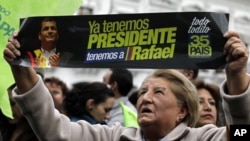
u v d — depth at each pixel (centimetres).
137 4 3959
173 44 564
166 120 612
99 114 941
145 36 573
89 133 654
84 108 938
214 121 875
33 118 633
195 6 4400
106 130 659
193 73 1080
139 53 573
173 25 564
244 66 549
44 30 609
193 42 559
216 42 554
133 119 905
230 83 558
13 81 661
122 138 635
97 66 588
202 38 557
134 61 574
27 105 629
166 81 622
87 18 595
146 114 611
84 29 596
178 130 615
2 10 657
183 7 4309
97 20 591
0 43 659
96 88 943
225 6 4678
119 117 993
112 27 586
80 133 651
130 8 3909
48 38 607
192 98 622
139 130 633
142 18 575
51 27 607
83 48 595
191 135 619
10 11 657
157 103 612
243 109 559
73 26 600
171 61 562
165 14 567
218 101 891
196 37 558
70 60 599
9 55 614
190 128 625
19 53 614
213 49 554
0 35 659
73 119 934
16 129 771
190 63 558
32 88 629
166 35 566
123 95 1127
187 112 623
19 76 627
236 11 4775
